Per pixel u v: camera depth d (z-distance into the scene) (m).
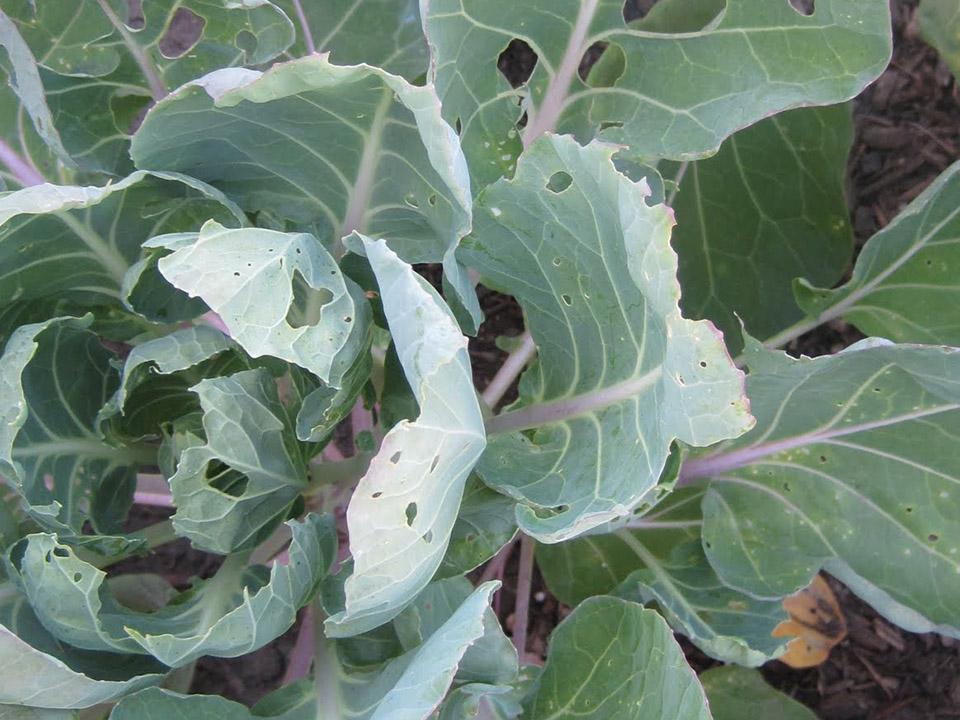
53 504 0.50
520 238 0.53
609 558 0.73
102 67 0.58
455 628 0.44
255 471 0.50
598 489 0.52
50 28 0.56
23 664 0.43
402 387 0.58
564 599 0.75
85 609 0.46
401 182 0.54
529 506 0.54
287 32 0.58
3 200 0.46
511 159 0.60
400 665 0.51
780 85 0.56
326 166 0.54
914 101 0.87
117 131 0.61
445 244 0.56
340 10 0.64
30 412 0.55
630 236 0.43
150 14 0.57
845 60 0.55
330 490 0.67
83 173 0.65
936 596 0.58
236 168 0.55
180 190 0.54
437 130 0.43
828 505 0.61
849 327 0.85
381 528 0.40
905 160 0.87
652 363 0.51
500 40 0.58
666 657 0.50
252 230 0.45
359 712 0.52
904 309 0.64
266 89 0.44
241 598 0.56
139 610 0.71
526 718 0.56
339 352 0.48
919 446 0.58
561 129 0.63
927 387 0.55
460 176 0.45
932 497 0.58
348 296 0.48
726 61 0.58
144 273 0.56
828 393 0.58
